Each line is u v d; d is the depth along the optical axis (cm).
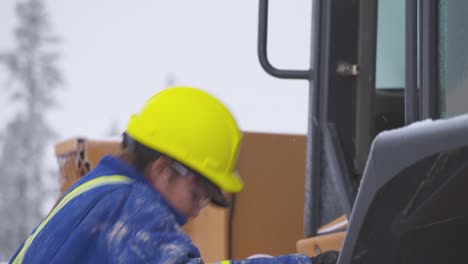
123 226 427
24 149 6700
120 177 445
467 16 466
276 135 749
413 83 467
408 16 469
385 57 591
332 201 579
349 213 560
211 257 731
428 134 384
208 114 450
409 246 418
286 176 745
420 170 389
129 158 450
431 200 402
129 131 454
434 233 418
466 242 427
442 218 413
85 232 429
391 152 394
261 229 730
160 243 423
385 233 411
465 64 463
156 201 436
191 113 448
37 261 432
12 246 6184
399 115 583
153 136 445
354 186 575
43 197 6425
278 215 737
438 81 461
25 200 6375
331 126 588
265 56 610
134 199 434
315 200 588
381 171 396
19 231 6241
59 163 911
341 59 595
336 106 591
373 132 588
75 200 442
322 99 595
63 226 434
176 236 428
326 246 564
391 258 418
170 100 453
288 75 605
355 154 586
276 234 734
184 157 441
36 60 7719
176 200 445
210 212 734
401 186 396
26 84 7531
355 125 591
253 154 740
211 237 732
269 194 737
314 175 591
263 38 610
